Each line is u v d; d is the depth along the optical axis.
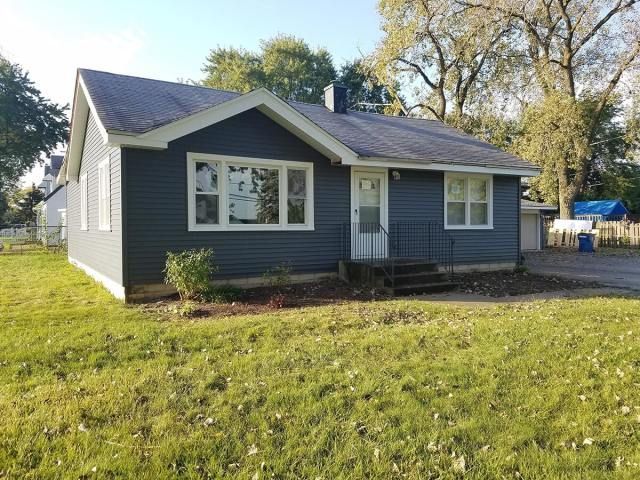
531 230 23.16
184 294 7.73
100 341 5.05
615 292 9.22
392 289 8.66
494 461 2.67
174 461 2.66
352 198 10.39
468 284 10.17
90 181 11.38
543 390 3.69
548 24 22.28
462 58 24.22
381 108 39.41
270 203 9.32
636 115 21.92
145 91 9.79
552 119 21.22
